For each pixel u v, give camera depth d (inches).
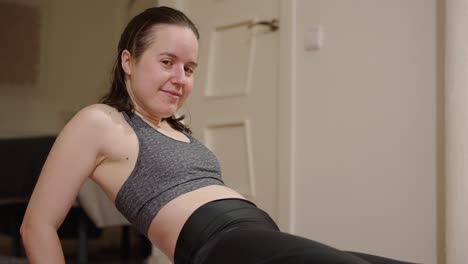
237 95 106.0
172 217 42.4
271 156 100.6
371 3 90.6
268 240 38.1
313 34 96.5
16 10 183.8
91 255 144.7
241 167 104.7
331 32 94.9
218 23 110.4
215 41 111.2
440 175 81.5
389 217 86.6
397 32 87.6
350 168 91.1
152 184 43.7
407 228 84.7
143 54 46.8
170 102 47.3
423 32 84.7
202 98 111.2
